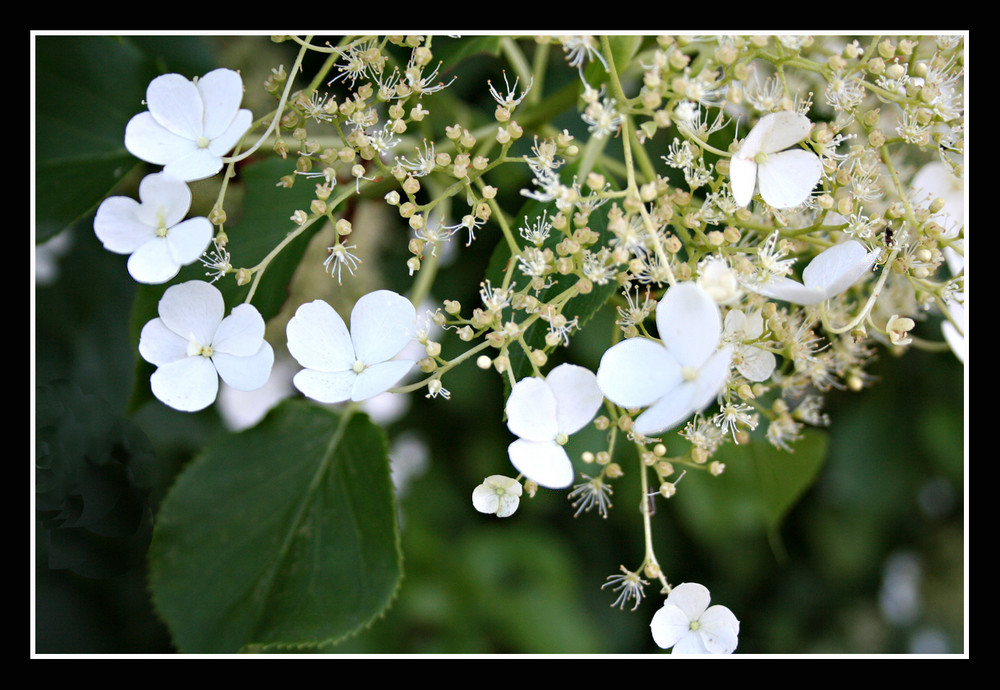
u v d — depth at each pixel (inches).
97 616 33.4
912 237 28.7
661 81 26.9
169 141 27.0
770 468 31.8
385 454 29.1
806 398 29.6
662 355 26.3
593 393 26.8
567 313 27.7
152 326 27.4
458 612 41.2
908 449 42.9
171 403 27.1
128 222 26.7
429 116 31.8
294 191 29.3
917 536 46.9
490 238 34.2
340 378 27.3
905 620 47.8
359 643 39.2
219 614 28.7
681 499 41.1
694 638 27.7
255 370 27.2
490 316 27.2
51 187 28.4
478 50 28.8
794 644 45.8
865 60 28.0
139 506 31.1
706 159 28.3
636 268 27.0
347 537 29.0
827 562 45.9
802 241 28.5
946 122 28.3
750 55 27.6
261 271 27.5
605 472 27.6
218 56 30.8
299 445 29.3
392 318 27.4
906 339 27.7
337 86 30.5
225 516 29.0
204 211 29.9
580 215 27.1
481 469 42.6
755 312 28.0
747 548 45.7
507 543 43.5
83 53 28.6
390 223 32.9
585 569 44.8
